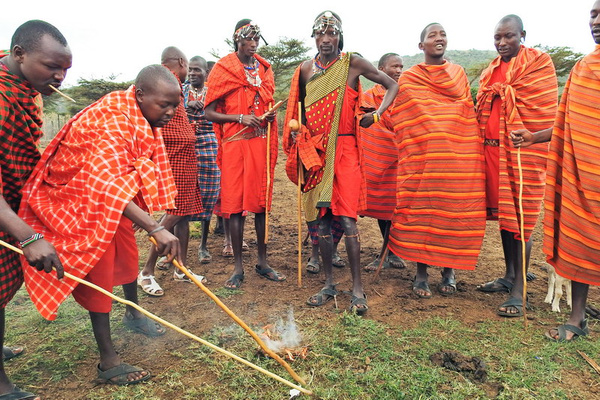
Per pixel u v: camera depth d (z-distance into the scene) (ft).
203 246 17.83
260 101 15.11
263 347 8.70
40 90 8.57
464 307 13.56
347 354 10.51
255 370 9.82
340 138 13.47
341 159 13.46
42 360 10.41
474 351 10.76
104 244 8.16
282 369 9.89
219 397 8.95
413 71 14.69
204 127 17.99
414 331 11.69
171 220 14.71
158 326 11.80
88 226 8.21
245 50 14.78
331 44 13.14
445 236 14.20
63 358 10.48
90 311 9.18
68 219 8.40
